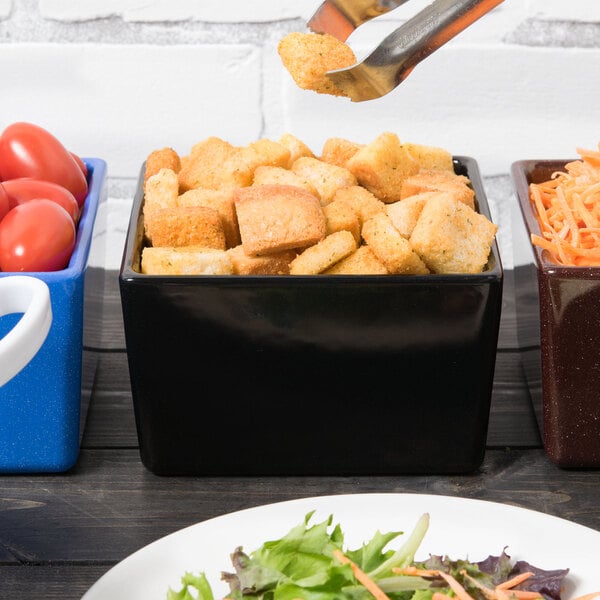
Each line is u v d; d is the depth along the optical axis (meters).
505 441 1.01
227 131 1.45
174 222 0.97
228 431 0.94
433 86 1.43
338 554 0.75
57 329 0.92
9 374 0.62
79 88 1.42
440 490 0.95
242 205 0.96
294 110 1.44
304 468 0.96
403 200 0.99
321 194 1.05
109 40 1.40
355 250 0.95
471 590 0.76
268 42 1.40
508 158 1.47
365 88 0.89
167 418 0.94
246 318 0.90
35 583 0.84
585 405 0.93
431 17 0.85
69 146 1.45
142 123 1.44
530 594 0.75
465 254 0.92
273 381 0.92
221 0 1.38
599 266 0.90
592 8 1.39
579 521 0.91
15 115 1.43
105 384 1.10
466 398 0.93
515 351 1.15
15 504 0.93
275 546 0.78
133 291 0.89
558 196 1.01
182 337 0.91
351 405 0.93
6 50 1.39
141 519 0.91
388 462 0.96
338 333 0.91
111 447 1.01
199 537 0.81
